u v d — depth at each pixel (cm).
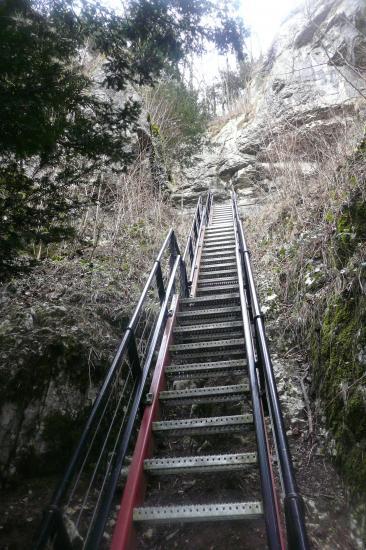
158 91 1388
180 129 1448
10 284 432
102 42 343
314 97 1041
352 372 299
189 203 1351
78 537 259
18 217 300
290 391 369
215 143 1563
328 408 318
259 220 890
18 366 320
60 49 295
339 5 1303
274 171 829
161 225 855
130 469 270
